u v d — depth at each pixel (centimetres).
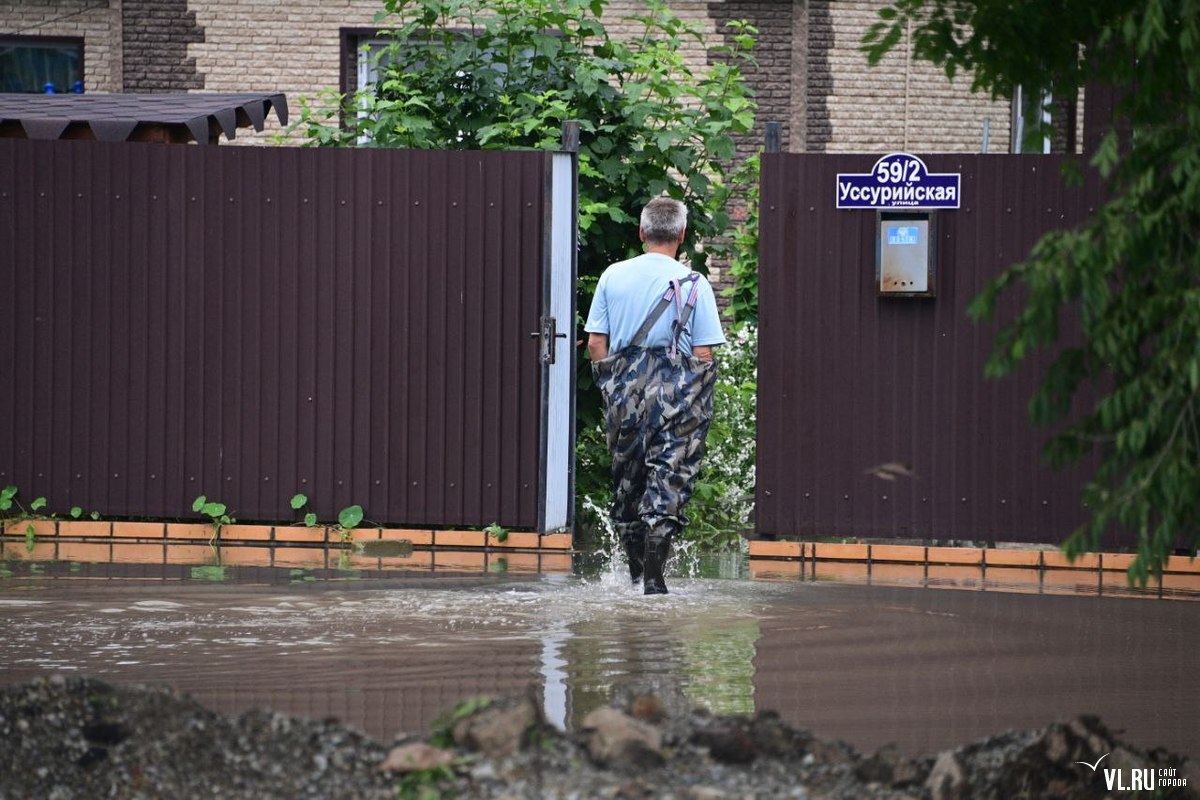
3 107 3212
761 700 1487
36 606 2053
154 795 1071
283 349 2797
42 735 1120
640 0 5056
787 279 2639
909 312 2619
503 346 2758
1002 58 1280
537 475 2744
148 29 5091
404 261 2773
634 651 1741
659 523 2217
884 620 1992
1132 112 1236
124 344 2820
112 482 2828
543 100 3095
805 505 2648
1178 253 1112
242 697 1468
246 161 2797
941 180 2592
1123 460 1132
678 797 1025
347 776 1100
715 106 3266
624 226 3195
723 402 3189
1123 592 2288
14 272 2833
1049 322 1112
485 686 1532
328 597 2155
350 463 2791
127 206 2816
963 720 1413
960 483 2617
